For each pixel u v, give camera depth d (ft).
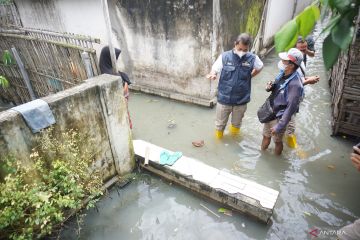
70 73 17.42
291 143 16.40
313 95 22.44
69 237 11.96
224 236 11.62
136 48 22.90
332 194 13.38
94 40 17.98
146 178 15.02
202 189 13.21
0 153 9.55
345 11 2.72
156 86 23.99
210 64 19.89
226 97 15.72
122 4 21.17
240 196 12.12
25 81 20.81
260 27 28.37
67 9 24.49
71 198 11.44
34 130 10.27
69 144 11.34
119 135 13.70
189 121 20.21
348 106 15.62
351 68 14.39
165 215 12.78
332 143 16.76
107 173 14.03
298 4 39.58
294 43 2.97
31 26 28.30
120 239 11.78
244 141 17.60
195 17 18.66
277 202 13.09
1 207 9.82
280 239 11.35
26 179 10.56
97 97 12.28
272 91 14.40
